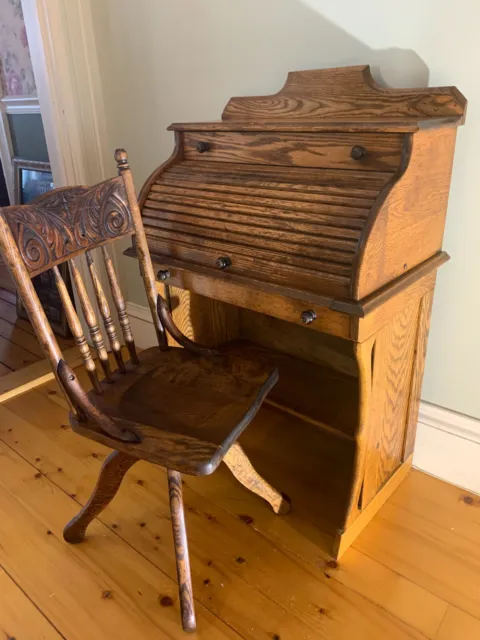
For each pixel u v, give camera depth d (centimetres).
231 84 153
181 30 157
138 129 185
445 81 115
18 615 116
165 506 144
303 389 150
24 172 254
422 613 113
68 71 179
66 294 107
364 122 99
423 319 125
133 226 120
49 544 133
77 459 164
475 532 133
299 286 103
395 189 94
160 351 133
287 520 138
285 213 106
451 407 142
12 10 218
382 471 135
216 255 117
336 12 125
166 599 118
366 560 126
